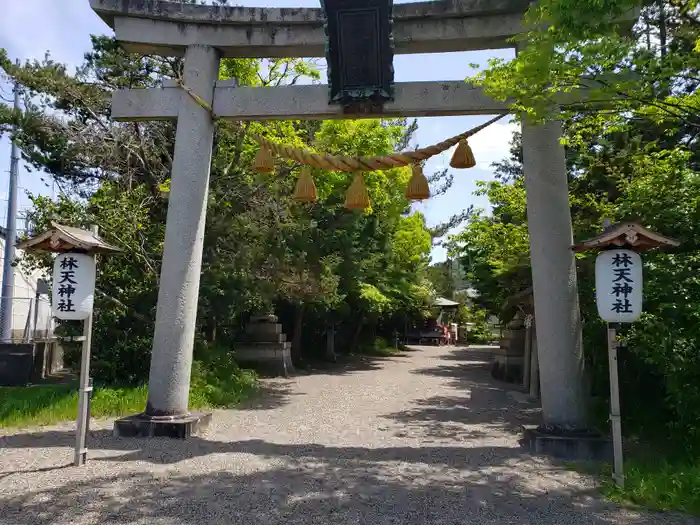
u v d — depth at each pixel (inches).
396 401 490.6
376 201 749.9
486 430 361.4
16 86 545.0
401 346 1373.0
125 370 471.5
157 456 273.3
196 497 215.6
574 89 282.0
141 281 476.1
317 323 898.1
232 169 525.3
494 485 236.8
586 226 446.0
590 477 248.4
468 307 1777.8
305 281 608.4
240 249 526.6
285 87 329.7
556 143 307.4
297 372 740.0
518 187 555.5
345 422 384.5
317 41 330.6
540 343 303.4
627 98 257.0
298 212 601.9
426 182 299.9
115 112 338.0
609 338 251.1
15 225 657.0
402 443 318.7
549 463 271.3
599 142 450.3
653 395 326.3
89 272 265.3
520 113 307.1
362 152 522.3
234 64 518.3
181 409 328.8
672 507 209.9
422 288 1241.4
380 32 304.8
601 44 220.4
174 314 325.4
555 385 296.7
